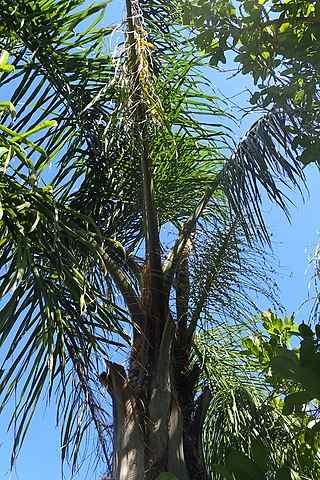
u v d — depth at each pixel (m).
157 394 3.93
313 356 2.31
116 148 4.78
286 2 3.74
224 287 4.59
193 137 5.08
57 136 4.68
